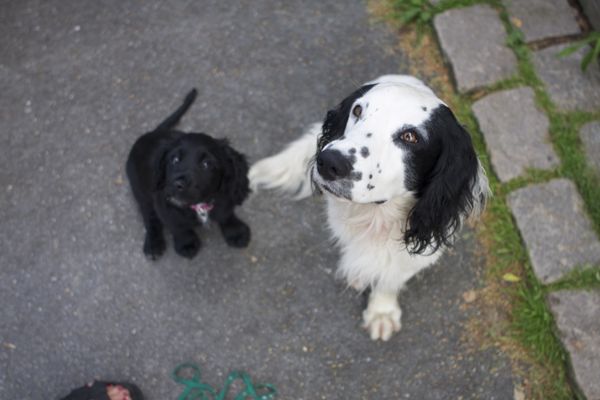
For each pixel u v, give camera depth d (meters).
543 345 1.09
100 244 1.20
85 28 1.39
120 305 1.16
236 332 1.14
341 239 1.09
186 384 1.11
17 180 1.25
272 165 1.19
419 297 1.15
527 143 1.21
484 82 1.26
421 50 1.33
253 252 1.19
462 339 1.12
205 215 1.12
